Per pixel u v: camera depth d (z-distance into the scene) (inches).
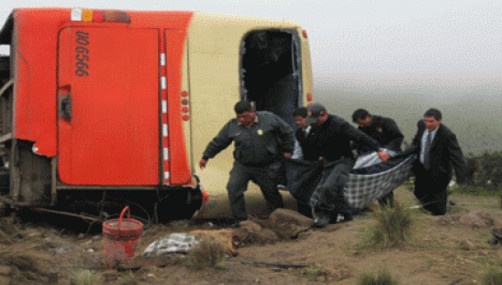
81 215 708.0
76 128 679.7
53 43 678.5
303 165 689.0
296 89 798.5
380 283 410.3
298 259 507.5
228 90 731.4
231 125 660.7
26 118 668.7
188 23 727.1
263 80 882.8
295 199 731.4
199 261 477.1
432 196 699.4
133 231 491.2
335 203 671.8
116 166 687.1
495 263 443.8
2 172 806.5
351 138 660.7
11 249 548.7
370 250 507.8
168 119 703.1
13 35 683.4
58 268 490.0
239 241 576.4
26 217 737.6
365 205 689.6
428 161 689.6
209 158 674.2
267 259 514.3
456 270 428.8
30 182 683.4
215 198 699.4
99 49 690.8
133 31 703.7
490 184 1091.3
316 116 650.8
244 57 842.2
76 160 677.3
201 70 722.2
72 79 680.4
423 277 420.2
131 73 698.2
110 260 480.4
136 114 695.1
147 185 693.9
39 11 684.1
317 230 629.3
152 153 697.0
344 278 442.0
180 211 786.2
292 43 783.7
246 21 756.0
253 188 733.3
